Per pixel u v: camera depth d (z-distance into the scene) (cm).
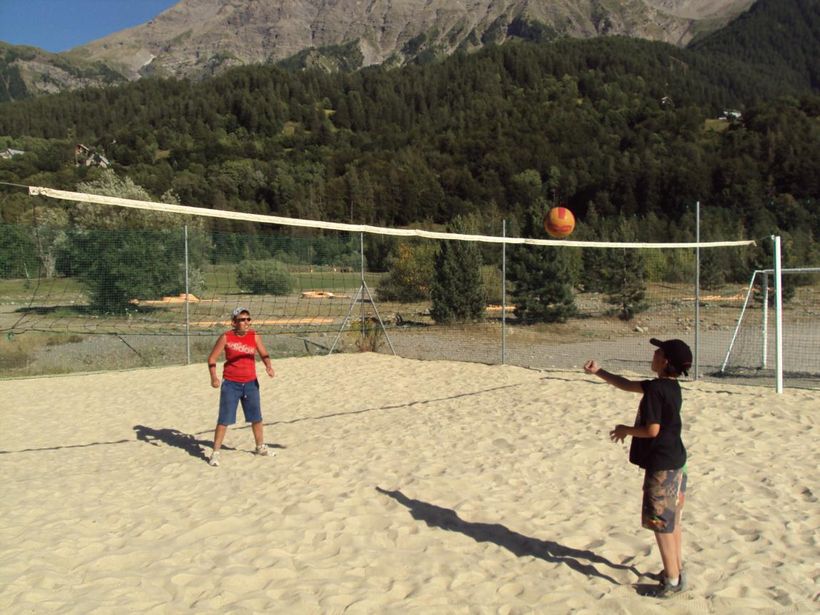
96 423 723
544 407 746
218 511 436
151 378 991
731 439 602
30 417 754
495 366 1069
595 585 327
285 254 1692
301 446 605
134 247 1334
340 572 342
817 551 364
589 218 4812
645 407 322
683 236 3247
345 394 866
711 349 1346
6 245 1267
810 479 489
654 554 362
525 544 379
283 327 1470
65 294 1311
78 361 1094
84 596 309
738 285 2477
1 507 441
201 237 1445
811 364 1144
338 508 436
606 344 1411
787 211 3362
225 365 571
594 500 454
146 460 573
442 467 530
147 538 389
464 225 2233
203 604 304
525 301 1706
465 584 328
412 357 1204
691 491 467
